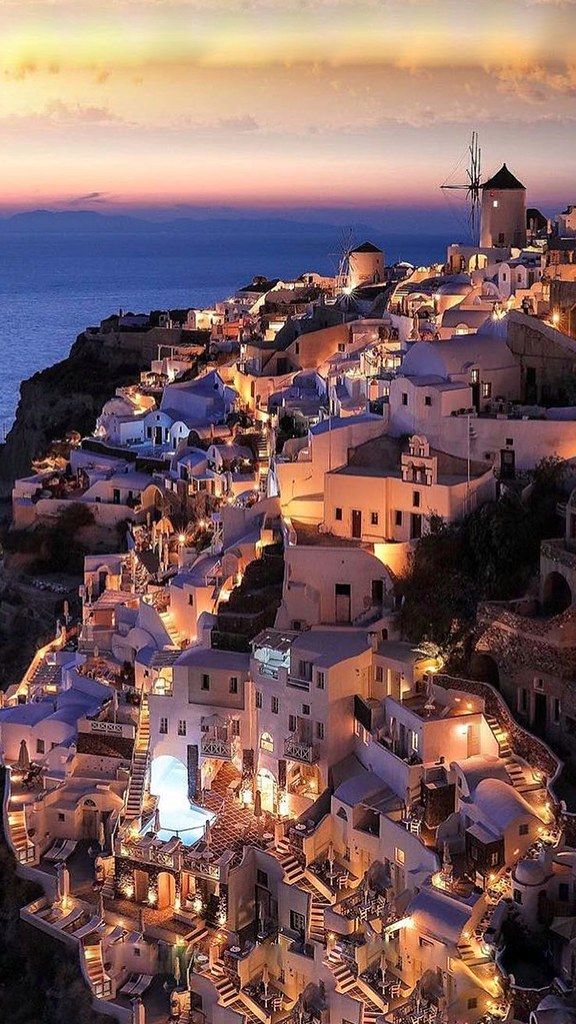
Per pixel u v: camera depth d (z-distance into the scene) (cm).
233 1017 8162
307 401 13512
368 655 9312
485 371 10919
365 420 11031
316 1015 8088
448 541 9719
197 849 9062
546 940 7338
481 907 7638
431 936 7612
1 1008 9212
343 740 9262
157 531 13350
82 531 15062
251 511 11238
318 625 9869
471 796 8188
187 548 12194
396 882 8350
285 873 8625
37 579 14762
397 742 8912
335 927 8206
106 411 17200
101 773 10325
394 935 8012
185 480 14162
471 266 15975
